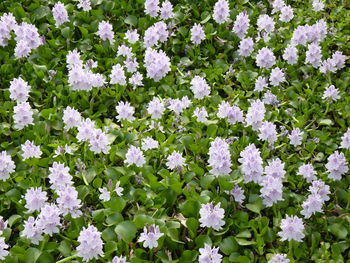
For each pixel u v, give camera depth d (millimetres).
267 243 1199
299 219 1132
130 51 1776
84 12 1958
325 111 1645
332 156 1322
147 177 1332
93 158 1384
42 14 1989
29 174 1353
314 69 1864
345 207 1316
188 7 2082
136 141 1455
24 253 1102
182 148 1436
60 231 1198
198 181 1332
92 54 1825
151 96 1680
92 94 1641
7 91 1621
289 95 1691
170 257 1132
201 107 1600
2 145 1438
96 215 1188
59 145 1399
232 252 1145
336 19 2129
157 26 1836
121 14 2041
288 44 1829
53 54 1811
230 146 1419
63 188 1168
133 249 1148
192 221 1160
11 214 1280
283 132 1523
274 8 2061
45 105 1628
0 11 2039
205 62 1854
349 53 1954
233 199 1251
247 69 1820
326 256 1150
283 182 1397
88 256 1081
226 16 1922
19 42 1721
